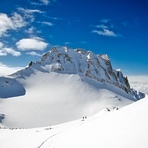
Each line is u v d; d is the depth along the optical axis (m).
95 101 185.50
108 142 24.16
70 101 179.62
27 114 148.00
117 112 35.44
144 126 23.98
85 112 161.75
